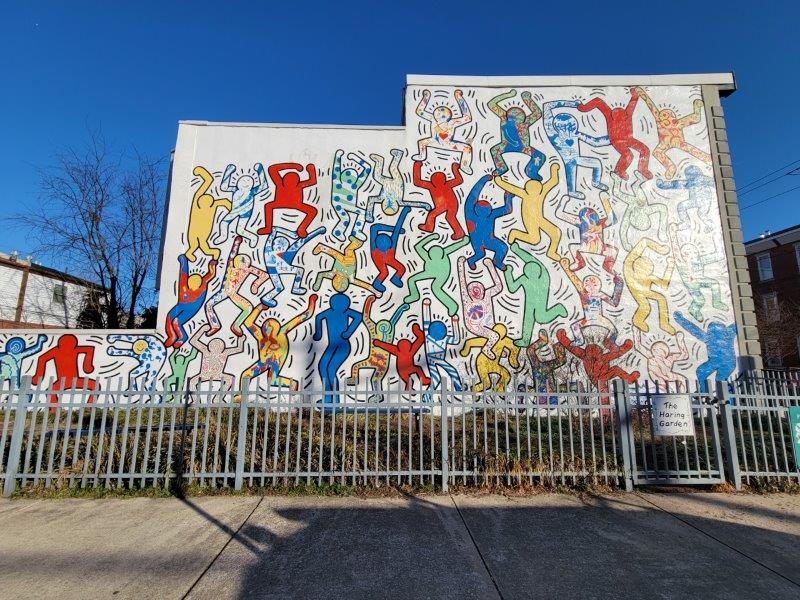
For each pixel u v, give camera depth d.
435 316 10.55
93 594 3.35
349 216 11.00
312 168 11.22
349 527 4.62
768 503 5.39
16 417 5.60
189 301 10.48
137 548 4.11
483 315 10.59
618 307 10.76
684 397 6.02
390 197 11.11
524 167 11.37
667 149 11.57
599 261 10.97
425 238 10.92
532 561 3.95
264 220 10.94
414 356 10.37
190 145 11.23
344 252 10.81
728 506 5.29
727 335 10.72
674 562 3.95
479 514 5.00
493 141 11.48
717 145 11.61
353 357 10.34
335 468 6.11
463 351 10.42
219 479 5.86
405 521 4.79
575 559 3.99
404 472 5.77
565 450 6.77
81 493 5.43
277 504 5.22
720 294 10.91
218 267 10.68
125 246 22.03
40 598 3.28
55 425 5.63
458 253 10.86
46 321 25.36
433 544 4.26
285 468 5.68
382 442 6.92
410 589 3.49
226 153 11.24
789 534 4.54
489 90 11.77
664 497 5.56
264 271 10.69
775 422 8.15
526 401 6.06
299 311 10.52
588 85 11.83
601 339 10.59
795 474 5.95
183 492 5.49
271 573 3.70
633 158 11.50
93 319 22.44
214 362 10.25
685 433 5.90
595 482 5.82
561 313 10.67
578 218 11.16
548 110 11.69
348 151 11.33
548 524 4.75
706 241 11.16
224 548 4.12
